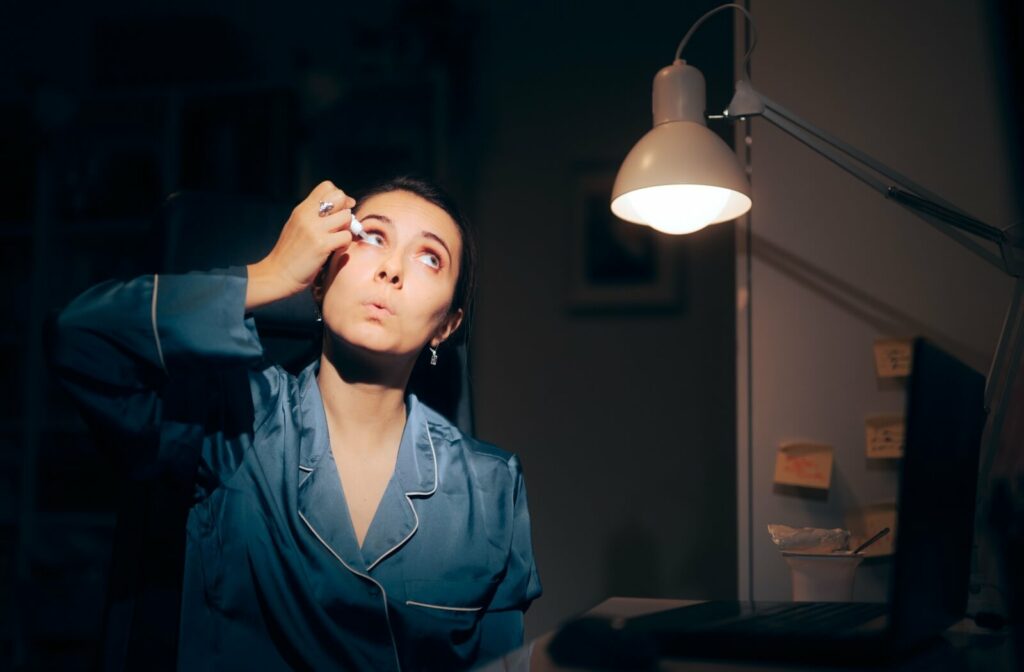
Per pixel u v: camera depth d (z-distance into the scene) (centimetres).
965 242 129
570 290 268
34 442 256
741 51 164
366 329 104
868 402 155
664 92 128
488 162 274
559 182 271
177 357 94
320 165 269
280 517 100
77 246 269
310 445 106
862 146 158
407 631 100
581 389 265
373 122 271
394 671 97
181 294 95
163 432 101
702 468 256
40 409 261
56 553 249
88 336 93
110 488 252
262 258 113
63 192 267
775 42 163
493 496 114
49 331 93
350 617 98
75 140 269
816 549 129
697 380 259
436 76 271
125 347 94
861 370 156
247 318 98
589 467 262
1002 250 127
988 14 155
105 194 266
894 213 156
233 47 284
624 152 268
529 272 270
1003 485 122
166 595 103
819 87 160
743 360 160
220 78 283
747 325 161
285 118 258
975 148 154
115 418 96
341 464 107
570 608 258
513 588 111
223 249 112
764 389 159
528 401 267
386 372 107
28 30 293
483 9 278
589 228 269
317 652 96
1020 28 154
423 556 106
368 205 112
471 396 129
